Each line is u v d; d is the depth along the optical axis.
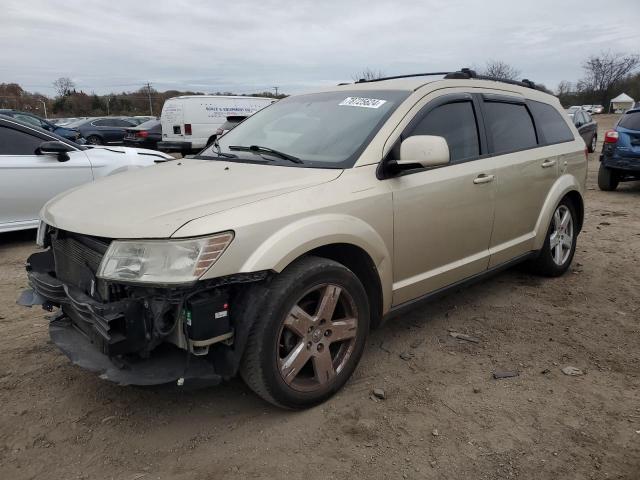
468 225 3.80
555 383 3.24
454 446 2.65
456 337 3.86
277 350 2.68
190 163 3.64
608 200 9.58
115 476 2.45
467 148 3.86
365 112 3.54
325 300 2.85
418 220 3.38
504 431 2.77
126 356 2.62
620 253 6.08
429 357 3.56
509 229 4.28
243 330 2.57
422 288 3.56
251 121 4.22
